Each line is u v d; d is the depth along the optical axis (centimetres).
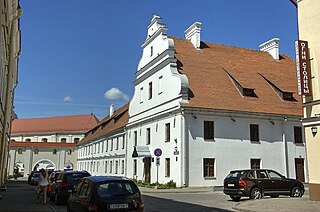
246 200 1842
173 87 3053
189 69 3278
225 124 2966
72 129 8775
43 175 1855
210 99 3005
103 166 5166
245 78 3425
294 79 3716
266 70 3744
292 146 3159
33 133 9119
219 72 3400
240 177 1908
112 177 1038
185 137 2822
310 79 1709
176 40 3647
